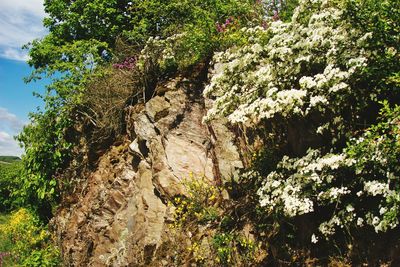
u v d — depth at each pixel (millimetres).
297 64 5605
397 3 4988
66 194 12516
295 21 6031
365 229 4902
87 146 11992
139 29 12305
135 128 9180
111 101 10930
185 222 7340
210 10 10031
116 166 10391
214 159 7574
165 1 11969
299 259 5586
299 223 5719
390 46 5059
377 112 5234
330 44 5324
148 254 7746
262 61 6508
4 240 15141
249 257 6246
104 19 15406
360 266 4906
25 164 13625
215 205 7219
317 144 5559
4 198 23609
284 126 6246
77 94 11844
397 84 4797
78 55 12203
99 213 10016
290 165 5375
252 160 6793
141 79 10023
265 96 5840
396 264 4559
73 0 16219
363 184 4785
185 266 6945
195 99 8562
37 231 13594
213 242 6641
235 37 8367
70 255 10844
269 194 5566
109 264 8836
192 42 8758
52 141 13078
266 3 9594
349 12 5113
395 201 4227
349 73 4926
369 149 4496
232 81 6250
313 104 5012
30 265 11625
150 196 8406
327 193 4824
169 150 8086
